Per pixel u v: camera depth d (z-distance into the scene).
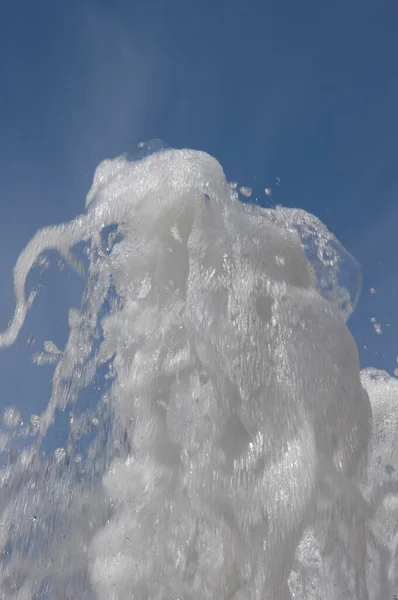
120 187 3.06
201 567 2.29
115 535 2.52
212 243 2.73
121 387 2.81
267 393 2.43
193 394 2.58
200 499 2.39
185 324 2.68
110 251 3.03
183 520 2.40
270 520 2.24
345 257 2.89
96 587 2.47
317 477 2.26
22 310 3.19
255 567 2.20
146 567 2.39
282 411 2.39
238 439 2.42
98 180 3.18
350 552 2.17
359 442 2.36
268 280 2.59
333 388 2.40
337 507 2.22
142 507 2.50
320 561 2.16
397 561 2.22
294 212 2.92
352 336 2.54
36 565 2.64
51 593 2.53
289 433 2.35
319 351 2.46
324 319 2.53
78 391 2.93
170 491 2.47
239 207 2.84
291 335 2.48
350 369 2.47
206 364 2.57
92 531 2.61
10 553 2.68
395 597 2.14
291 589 2.14
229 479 2.37
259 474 2.33
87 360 2.94
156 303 2.83
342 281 2.86
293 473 2.28
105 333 2.96
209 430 2.48
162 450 2.57
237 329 2.55
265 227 2.72
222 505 2.34
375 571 2.20
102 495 2.66
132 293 2.92
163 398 2.65
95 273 3.04
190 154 2.98
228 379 2.50
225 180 2.91
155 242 2.89
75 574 2.55
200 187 2.85
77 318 3.05
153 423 2.64
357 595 2.12
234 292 2.61
